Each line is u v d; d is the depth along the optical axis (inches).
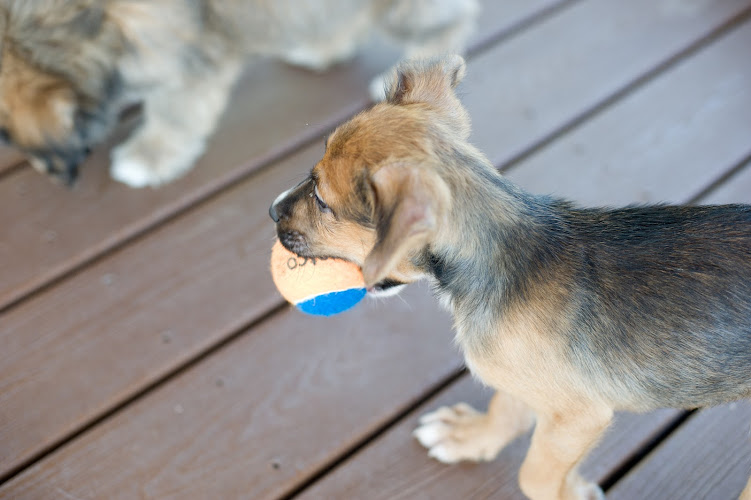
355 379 89.8
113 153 114.0
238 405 87.4
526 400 66.7
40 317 94.0
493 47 126.6
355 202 59.7
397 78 69.9
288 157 113.1
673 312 59.4
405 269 66.6
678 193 106.8
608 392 62.7
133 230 103.8
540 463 69.9
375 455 83.6
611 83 121.3
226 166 111.9
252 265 100.0
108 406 87.4
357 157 59.2
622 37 128.0
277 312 95.7
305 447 84.5
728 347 58.6
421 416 87.0
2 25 89.0
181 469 82.7
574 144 112.9
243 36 109.6
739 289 57.9
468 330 66.1
